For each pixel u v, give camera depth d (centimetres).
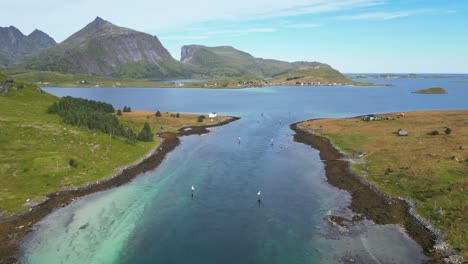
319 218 6444
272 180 8625
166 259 5169
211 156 10975
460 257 4891
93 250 5375
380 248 5344
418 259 5000
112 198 7438
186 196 7619
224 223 6334
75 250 5362
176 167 9769
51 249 5366
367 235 5747
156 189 8031
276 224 6259
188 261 5119
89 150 9906
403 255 5128
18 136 9781
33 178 7850
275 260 5128
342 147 11425
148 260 5141
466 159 8769
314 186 8119
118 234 5894
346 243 5534
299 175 8956
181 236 5853
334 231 5928
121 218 6494
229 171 9400
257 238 5775
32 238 5675
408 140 11494
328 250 5356
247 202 7275
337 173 8906
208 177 8906
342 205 6962
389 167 8819
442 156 9206
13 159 8400
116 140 11200
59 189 7656
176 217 6581
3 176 7738
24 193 7238
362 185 7944
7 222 6141
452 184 7200
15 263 4978
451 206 6325
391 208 6669
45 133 10244
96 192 7744
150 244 5591
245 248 5469
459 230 5522
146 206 7069
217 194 7738
